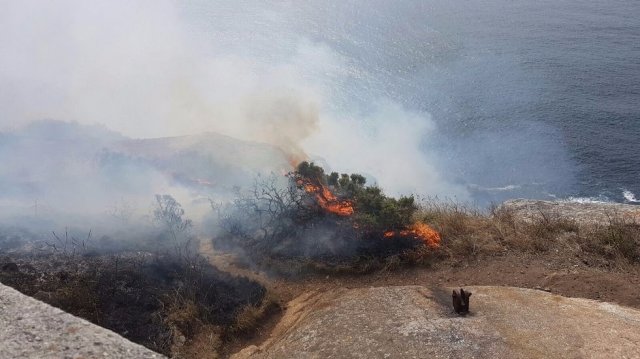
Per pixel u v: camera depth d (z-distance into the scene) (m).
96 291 7.31
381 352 5.50
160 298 7.38
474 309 6.32
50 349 4.22
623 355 5.20
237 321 7.08
